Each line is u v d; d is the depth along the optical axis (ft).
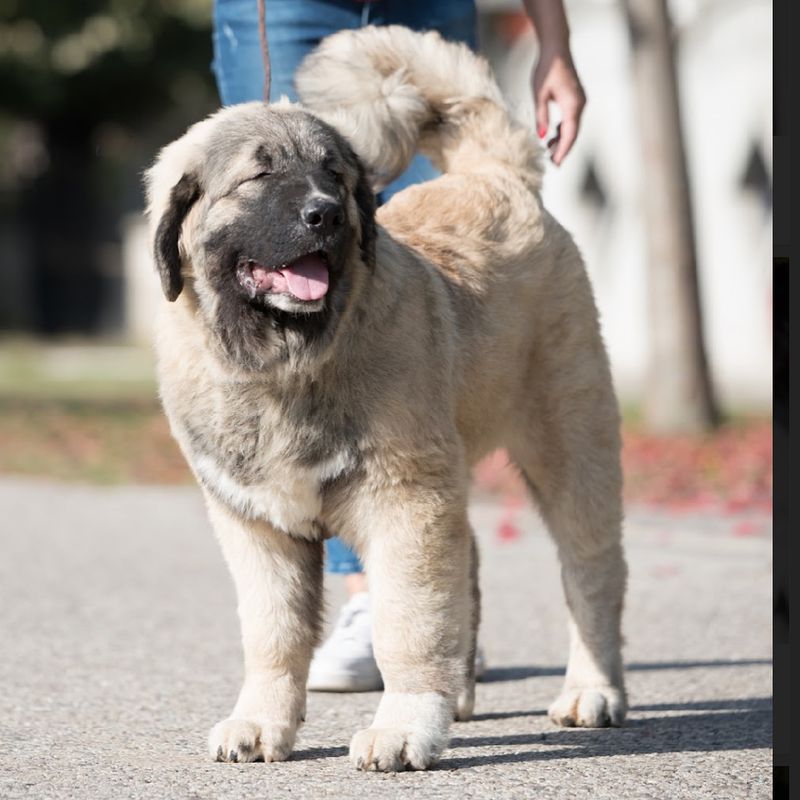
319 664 34.42
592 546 32.01
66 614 43.80
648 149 85.87
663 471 73.61
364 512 26.78
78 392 122.21
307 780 25.54
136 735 29.60
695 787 25.11
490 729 30.27
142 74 173.47
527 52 146.72
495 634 41.70
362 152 31.17
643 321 139.03
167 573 51.34
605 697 30.68
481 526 61.67
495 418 31.55
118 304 199.62
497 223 32.17
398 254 28.55
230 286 26.94
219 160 27.61
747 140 132.46
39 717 31.27
